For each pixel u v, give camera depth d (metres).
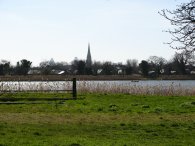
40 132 15.51
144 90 36.91
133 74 108.38
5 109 24.16
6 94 33.72
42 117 20.36
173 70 95.94
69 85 37.62
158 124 18.06
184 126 17.56
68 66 143.75
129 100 30.03
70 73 113.31
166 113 22.38
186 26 14.75
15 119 19.38
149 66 110.44
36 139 13.93
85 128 16.77
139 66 110.75
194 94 36.12
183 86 39.25
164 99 30.78
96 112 22.86
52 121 18.84
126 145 12.98
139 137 14.76
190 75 84.31
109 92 37.38
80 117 20.50
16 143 13.07
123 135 15.15
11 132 15.41
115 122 18.70
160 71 103.50
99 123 18.33
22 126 16.98
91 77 88.25
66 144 12.94
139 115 21.45
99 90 37.56
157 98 31.52
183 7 14.72
